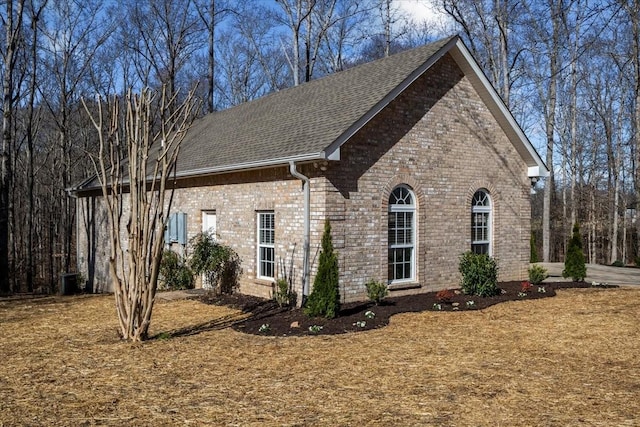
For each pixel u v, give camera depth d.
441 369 7.36
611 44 21.56
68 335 9.85
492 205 15.59
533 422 5.42
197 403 6.07
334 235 11.97
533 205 48.12
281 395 6.32
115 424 5.45
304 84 17.98
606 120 35.62
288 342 9.04
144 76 33.16
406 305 12.13
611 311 11.70
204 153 16.33
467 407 5.87
